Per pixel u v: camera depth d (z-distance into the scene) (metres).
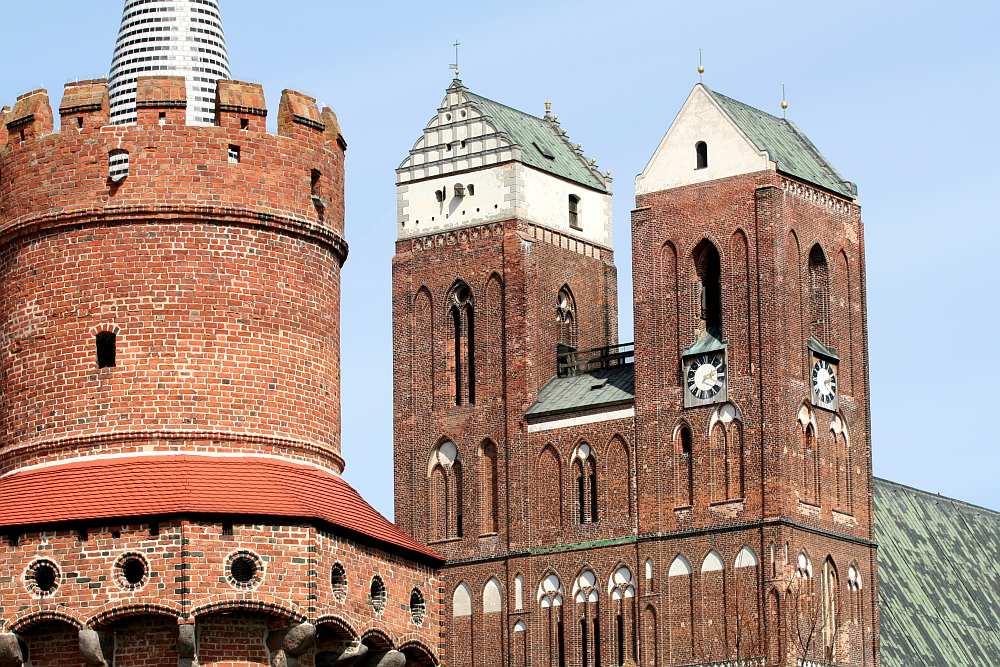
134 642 75.62
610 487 135.75
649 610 133.00
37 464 79.31
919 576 149.50
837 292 136.62
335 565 77.69
